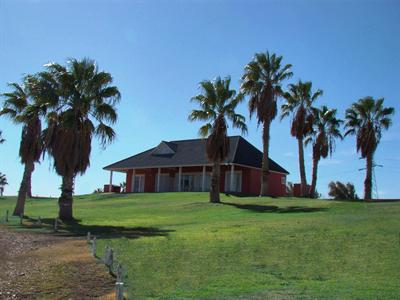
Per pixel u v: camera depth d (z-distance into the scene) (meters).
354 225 21.81
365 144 50.19
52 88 32.03
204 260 16.12
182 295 12.30
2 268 16.02
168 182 61.44
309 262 15.43
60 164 31.59
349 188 71.81
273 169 58.94
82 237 23.17
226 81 41.91
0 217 35.50
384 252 16.08
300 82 52.28
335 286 12.62
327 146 58.47
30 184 63.09
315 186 56.41
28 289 13.32
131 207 40.75
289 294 11.99
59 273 14.84
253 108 43.75
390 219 23.39
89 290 13.16
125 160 63.84
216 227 24.22
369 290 12.12
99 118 32.69
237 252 17.08
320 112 58.19
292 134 51.81
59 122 31.86
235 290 12.55
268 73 43.47
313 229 21.12
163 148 61.88
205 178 58.06
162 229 25.52
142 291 12.85
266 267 15.05
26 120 35.72
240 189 55.75
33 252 19.02
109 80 32.62
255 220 26.91
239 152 55.50
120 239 21.27
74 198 56.62
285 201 38.88
